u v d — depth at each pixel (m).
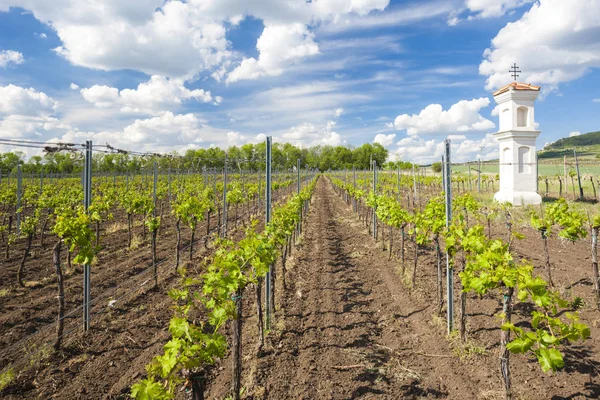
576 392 4.99
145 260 12.23
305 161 100.44
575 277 9.63
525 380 5.34
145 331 7.16
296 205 14.47
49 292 9.30
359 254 13.32
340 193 39.78
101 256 12.77
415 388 5.34
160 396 3.17
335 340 6.85
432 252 13.05
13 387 5.38
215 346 3.67
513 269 4.67
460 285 9.53
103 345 6.65
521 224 16.52
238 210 25.34
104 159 43.53
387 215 12.58
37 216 14.47
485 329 6.95
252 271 5.84
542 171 44.44
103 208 15.34
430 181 33.28
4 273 10.79
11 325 7.43
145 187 30.25
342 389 5.37
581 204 19.42
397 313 8.03
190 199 12.09
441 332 6.96
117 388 5.40
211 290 4.38
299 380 5.59
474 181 37.94
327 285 10.03
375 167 15.30
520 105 20.91
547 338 3.92
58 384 5.50
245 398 5.17
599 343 6.25
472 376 5.52
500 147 21.91
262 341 6.33
